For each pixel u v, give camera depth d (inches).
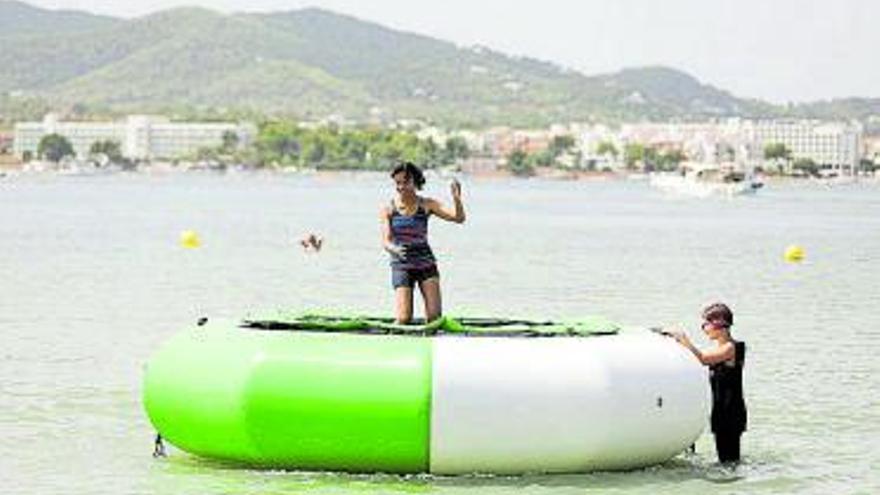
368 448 839.7
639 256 3410.4
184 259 3058.6
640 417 860.0
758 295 2283.5
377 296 2187.5
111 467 903.7
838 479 910.4
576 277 2650.1
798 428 1072.2
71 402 1125.7
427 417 832.9
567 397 844.6
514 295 2237.9
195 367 867.4
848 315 1942.7
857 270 2992.1
